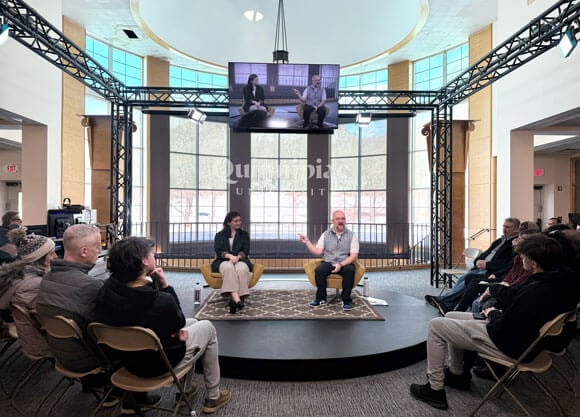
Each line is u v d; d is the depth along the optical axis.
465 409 2.36
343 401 2.46
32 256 2.34
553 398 2.22
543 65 5.33
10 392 2.55
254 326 3.52
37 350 2.21
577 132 6.91
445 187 6.94
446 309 4.10
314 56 9.71
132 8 7.65
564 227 3.43
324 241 4.48
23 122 5.73
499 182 6.58
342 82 11.80
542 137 9.66
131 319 1.78
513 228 4.08
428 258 10.05
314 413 2.31
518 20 5.85
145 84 10.16
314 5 8.16
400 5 7.98
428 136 7.58
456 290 4.25
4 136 8.34
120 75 9.78
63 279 1.95
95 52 9.20
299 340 3.14
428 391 2.41
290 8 8.25
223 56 9.83
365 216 11.23
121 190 8.14
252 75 6.23
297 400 2.47
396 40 9.25
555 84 5.07
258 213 11.29
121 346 1.79
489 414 2.30
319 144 11.16
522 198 6.23
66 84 8.22
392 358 2.93
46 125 5.93
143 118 10.44
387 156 10.68
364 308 4.13
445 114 6.85
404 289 6.21
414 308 4.21
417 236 10.44
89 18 8.11
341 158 11.55
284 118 6.32
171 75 10.79
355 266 4.34
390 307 4.25
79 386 2.67
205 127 11.19
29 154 5.95
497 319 2.19
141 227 9.72
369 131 11.14
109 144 7.75
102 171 7.82
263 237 11.16
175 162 10.67
